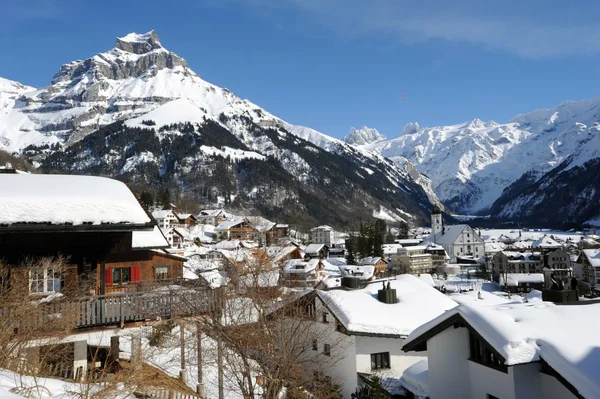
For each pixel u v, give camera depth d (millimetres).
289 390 20344
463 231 189125
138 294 18281
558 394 14812
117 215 19281
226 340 18859
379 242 166750
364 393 23375
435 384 19203
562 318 15672
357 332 25812
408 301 29703
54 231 17953
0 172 26031
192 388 20844
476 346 17609
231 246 84125
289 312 22188
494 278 141125
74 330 17031
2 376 13086
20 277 17797
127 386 14305
